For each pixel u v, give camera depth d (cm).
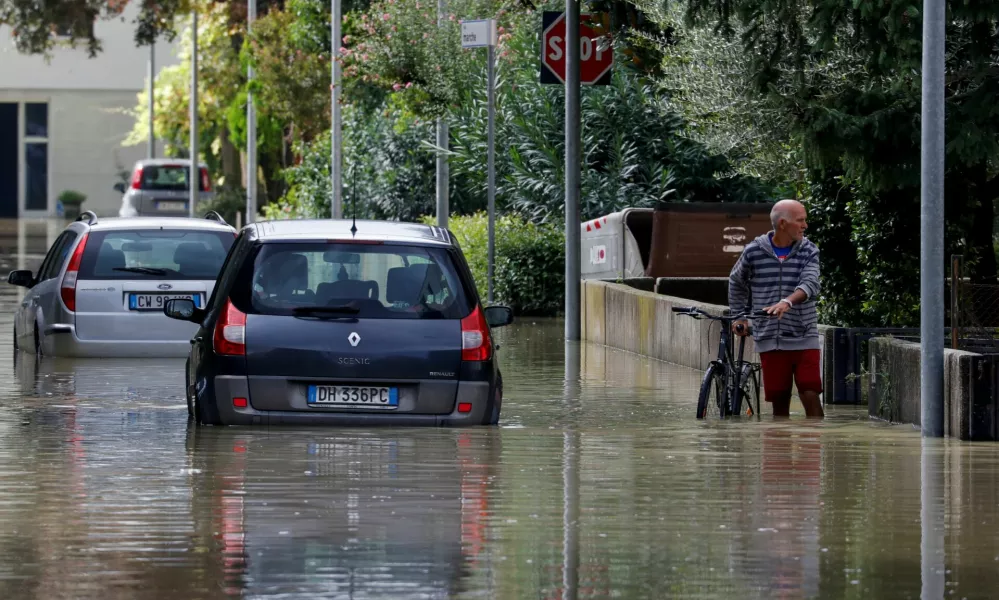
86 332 3712
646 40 4594
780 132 3519
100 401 2941
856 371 3102
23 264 7981
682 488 1922
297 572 1453
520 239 5606
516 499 1833
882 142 3089
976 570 1480
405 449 2212
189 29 13288
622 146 6081
